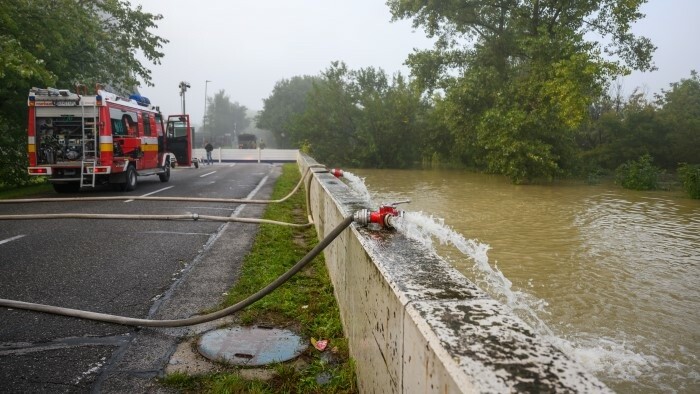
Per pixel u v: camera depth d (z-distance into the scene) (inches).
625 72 772.0
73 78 660.1
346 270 141.5
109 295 187.5
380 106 1414.9
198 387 118.6
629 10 854.5
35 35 569.3
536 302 225.5
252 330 154.9
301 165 916.6
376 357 89.4
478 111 1031.0
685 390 147.3
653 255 318.0
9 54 467.8
